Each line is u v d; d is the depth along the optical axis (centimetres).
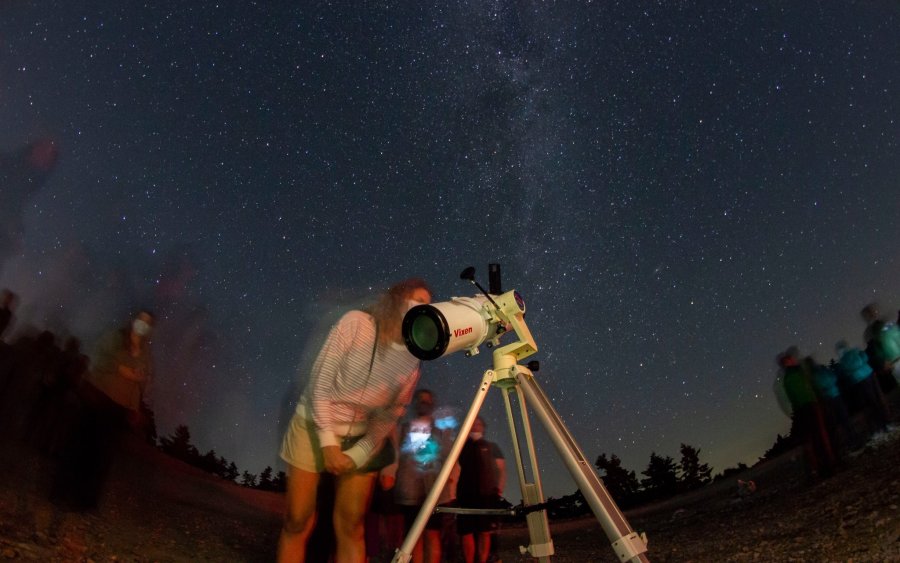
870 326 1010
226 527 773
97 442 575
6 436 677
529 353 269
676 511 1255
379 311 304
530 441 266
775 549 604
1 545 383
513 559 902
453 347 251
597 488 221
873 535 529
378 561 561
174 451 1387
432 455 515
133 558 482
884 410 1026
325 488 375
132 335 571
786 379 934
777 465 1333
